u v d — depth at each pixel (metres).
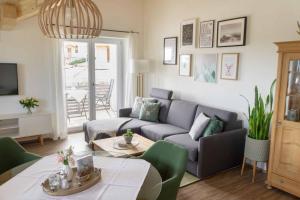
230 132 3.40
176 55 4.87
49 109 4.83
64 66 4.95
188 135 3.70
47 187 1.57
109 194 1.51
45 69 4.69
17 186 1.62
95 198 1.46
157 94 4.97
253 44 3.53
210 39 4.13
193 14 4.43
